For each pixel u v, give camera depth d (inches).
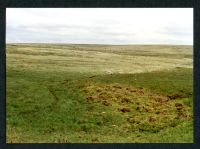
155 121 552.7
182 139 521.0
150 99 595.2
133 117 567.8
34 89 607.5
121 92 604.1
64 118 575.2
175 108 577.3
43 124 567.8
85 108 586.2
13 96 597.6
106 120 566.9
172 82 604.1
